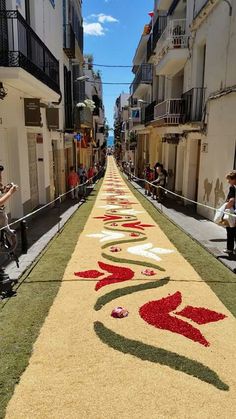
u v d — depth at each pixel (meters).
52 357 4.00
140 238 9.51
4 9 9.27
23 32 9.50
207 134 13.00
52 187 16.58
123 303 5.38
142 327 4.66
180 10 18.98
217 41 12.00
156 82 25.91
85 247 8.55
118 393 3.43
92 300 5.48
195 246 8.70
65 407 3.26
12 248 6.33
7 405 3.28
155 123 19.11
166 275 6.60
